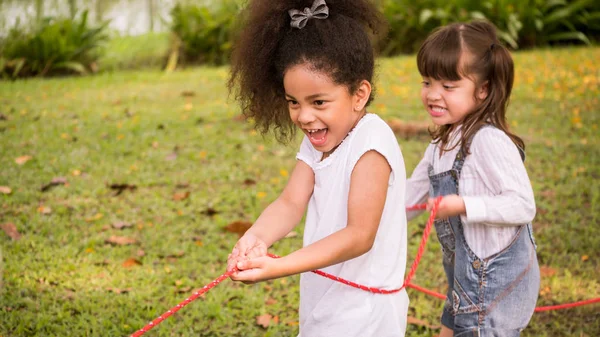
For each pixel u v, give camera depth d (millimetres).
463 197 2348
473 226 2439
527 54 10078
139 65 11148
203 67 10992
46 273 3635
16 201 4598
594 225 4242
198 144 6016
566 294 3492
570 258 3865
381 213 2043
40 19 10797
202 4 11641
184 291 3529
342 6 2020
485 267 2422
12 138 6082
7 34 10320
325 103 1960
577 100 7285
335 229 2096
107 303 3373
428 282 3666
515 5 10773
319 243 1961
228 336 3148
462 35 2455
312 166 2219
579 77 8367
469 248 2455
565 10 10711
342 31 1949
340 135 2057
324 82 1931
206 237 4168
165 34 11789
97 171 5266
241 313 3336
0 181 4934
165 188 4973
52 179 4969
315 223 2188
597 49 10305
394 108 7191
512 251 2414
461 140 2463
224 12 11297
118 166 5410
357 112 2084
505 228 2412
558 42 11164
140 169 5336
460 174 2467
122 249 3963
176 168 5418
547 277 3666
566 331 3193
